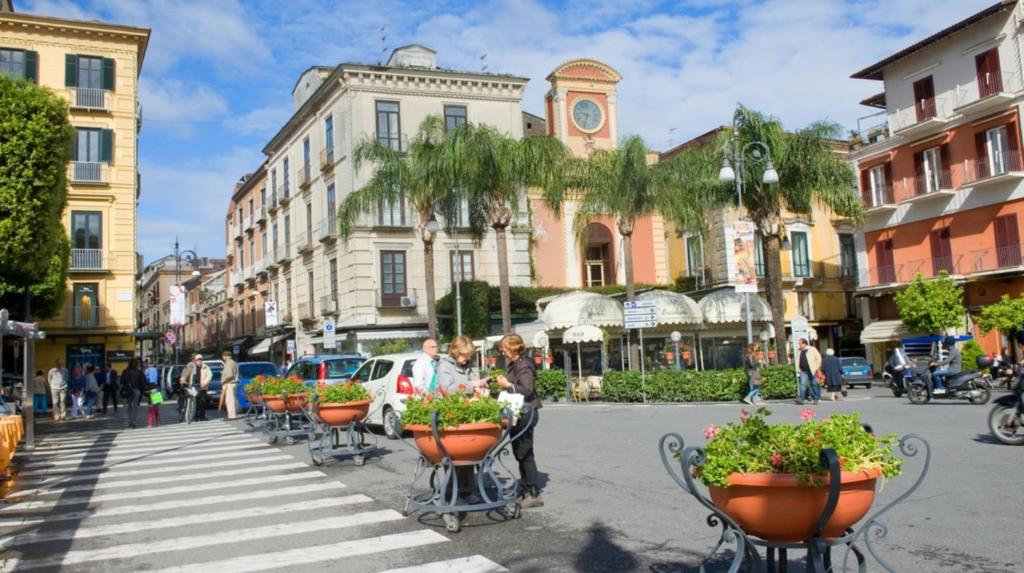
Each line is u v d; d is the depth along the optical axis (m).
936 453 10.69
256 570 5.92
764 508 3.98
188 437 17.05
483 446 7.17
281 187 47.34
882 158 37.44
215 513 8.21
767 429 4.27
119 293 34.78
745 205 25.25
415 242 36.84
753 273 22.34
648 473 9.70
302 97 45.03
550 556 6.02
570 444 12.84
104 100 35.06
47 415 28.31
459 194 25.02
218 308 66.31
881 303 38.12
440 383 7.93
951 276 32.69
